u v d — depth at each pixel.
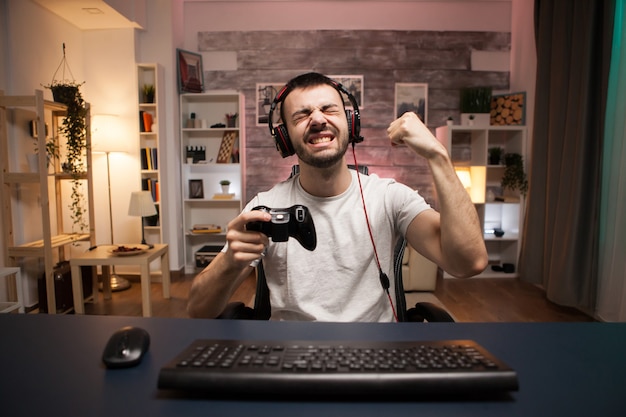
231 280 0.92
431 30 4.09
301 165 1.12
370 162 4.17
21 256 2.68
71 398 0.52
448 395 0.52
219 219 4.26
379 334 0.71
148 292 2.80
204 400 0.51
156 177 3.78
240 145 3.96
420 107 4.12
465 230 0.88
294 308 1.05
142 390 0.54
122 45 3.59
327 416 0.48
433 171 0.89
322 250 1.07
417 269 3.41
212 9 4.09
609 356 0.63
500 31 4.11
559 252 2.93
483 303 3.16
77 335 0.73
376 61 4.10
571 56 2.84
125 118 3.63
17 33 2.85
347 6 4.07
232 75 4.13
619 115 2.55
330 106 1.01
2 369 0.60
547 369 0.59
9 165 2.80
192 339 0.70
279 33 4.09
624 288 2.45
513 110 3.94
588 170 2.71
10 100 2.58
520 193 3.80
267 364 0.53
